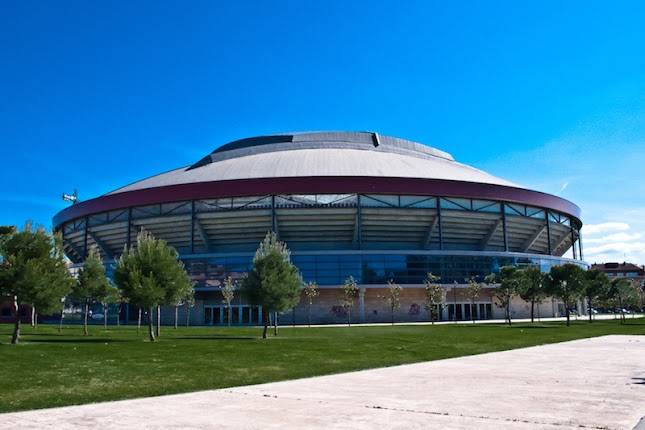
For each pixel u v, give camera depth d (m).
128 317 72.56
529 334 38.91
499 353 25.20
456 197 71.81
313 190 68.31
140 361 21.28
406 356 23.75
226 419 10.51
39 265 30.00
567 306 56.41
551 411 10.92
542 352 25.34
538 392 13.36
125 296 34.22
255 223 70.94
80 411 11.48
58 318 78.31
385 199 70.12
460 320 71.00
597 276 65.25
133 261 34.81
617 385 14.41
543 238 84.44
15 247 30.45
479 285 65.94
